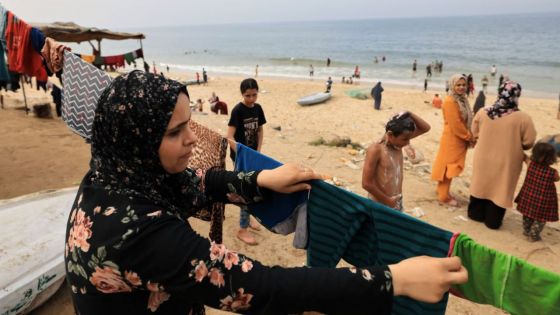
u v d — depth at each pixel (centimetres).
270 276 99
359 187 633
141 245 98
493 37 11275
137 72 110
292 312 100
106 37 1154
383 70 5162
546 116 2059
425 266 105
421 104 2398
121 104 105
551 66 5253
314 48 9806
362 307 100
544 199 463
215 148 211
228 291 98
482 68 5131
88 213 106
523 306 120
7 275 280
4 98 1125
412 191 642
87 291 107
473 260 126
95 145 114
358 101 2467
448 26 19338
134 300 106
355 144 923
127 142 107
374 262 150
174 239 99
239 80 4038
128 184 110
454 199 591
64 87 203
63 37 1059
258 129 434
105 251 98
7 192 538
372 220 147
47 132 830
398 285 102
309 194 162
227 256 102
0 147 717
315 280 98
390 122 321
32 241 321
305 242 168
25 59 309
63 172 618
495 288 124
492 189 500
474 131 517
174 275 97
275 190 155
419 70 5091
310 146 884
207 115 1128
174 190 126
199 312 133
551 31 13238
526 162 487
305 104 2391
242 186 155
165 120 105
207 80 3928
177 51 10581
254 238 436
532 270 116
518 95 474
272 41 13475
